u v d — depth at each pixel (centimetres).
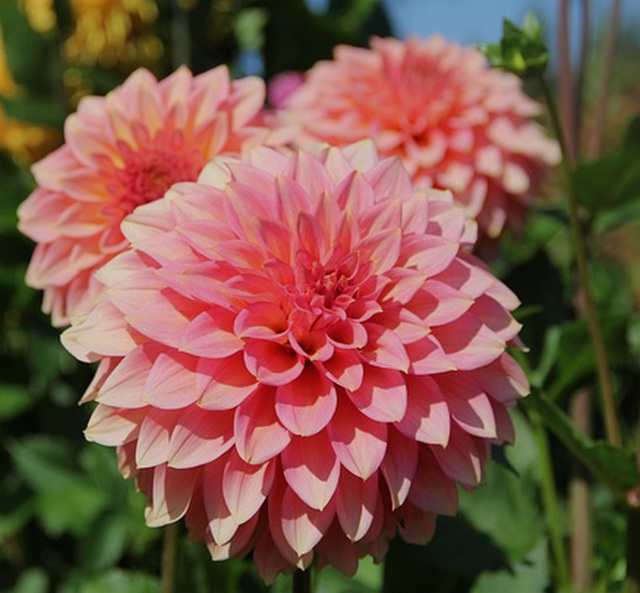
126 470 42
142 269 42
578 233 54
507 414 42
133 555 73
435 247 42
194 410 40
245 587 62
